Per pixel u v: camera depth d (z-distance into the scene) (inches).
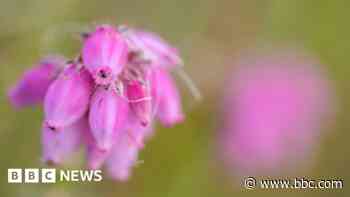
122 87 4.7
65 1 7.1
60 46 6.5
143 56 4.9
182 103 7.4
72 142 4.8
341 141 7.9
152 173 7.5
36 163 6.7
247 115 7.1
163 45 5.1
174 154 7.5
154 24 8.0
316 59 8.1
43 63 5.1
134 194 7.3
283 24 8.4
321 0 8.4
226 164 7.3
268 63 7.4
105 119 4.7
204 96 7.5
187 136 7.5
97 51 4.7
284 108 7.1
